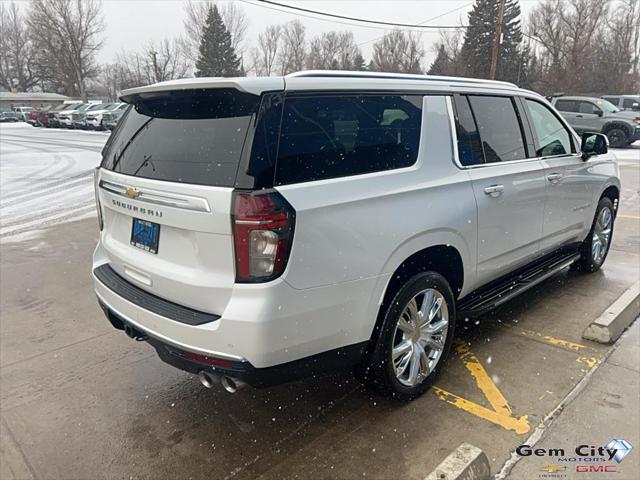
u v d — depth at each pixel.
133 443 2.76
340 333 2.52
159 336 2.51
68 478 2.51
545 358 3.54
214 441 2.76
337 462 2.57
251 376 2.28
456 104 3.25
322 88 2.47
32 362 3.66
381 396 3.04
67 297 4.88
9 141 24.03
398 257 2.71
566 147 4.43
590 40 49.06
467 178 3.17
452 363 3.51
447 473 2.23
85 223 7.90
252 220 2.15
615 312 3.90
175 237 2.47
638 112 18.14
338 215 2.40
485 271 3.49
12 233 7.29
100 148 20.20
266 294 2.21
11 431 2.88
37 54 71.38
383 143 2.73
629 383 3.19
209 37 59.44
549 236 4.20
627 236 6.74
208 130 2.42
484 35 54.06
